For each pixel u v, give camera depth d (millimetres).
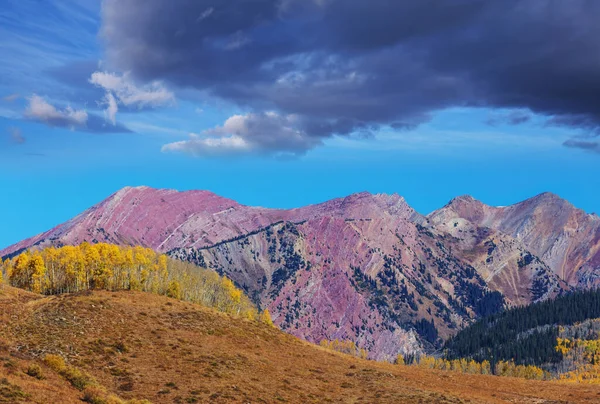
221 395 78438
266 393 83812
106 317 106438
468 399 95312
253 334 123125
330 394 90125
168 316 118188
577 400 104625
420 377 117000
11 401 54812
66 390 64875
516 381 124062
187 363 91750
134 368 85375
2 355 72750
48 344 88250
